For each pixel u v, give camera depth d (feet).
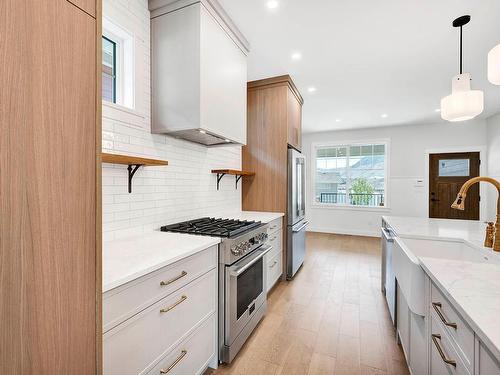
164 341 3.95
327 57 8.93
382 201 19.52
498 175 14.88
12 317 2.07
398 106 14.30
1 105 2.00
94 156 2.69
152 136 6.29
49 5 2.31
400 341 6.12
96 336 2.72
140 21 5.95
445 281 3.18
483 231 6.68
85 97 2.61
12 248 2.08
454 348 2.88
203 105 5.85
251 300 6.56
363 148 20.12
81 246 2.58
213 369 5.46
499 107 14.01
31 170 2.19
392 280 6.75
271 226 9.02
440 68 9.73
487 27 7.12
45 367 2.29
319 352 6.06
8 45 2.04
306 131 20.85
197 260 4.76
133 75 5.78
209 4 5.99
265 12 6.59
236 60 7.32
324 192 21.36
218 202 9.27
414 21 6.91
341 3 6.25
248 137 11.18
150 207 6.21
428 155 18.04
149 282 3.65
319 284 10.19
